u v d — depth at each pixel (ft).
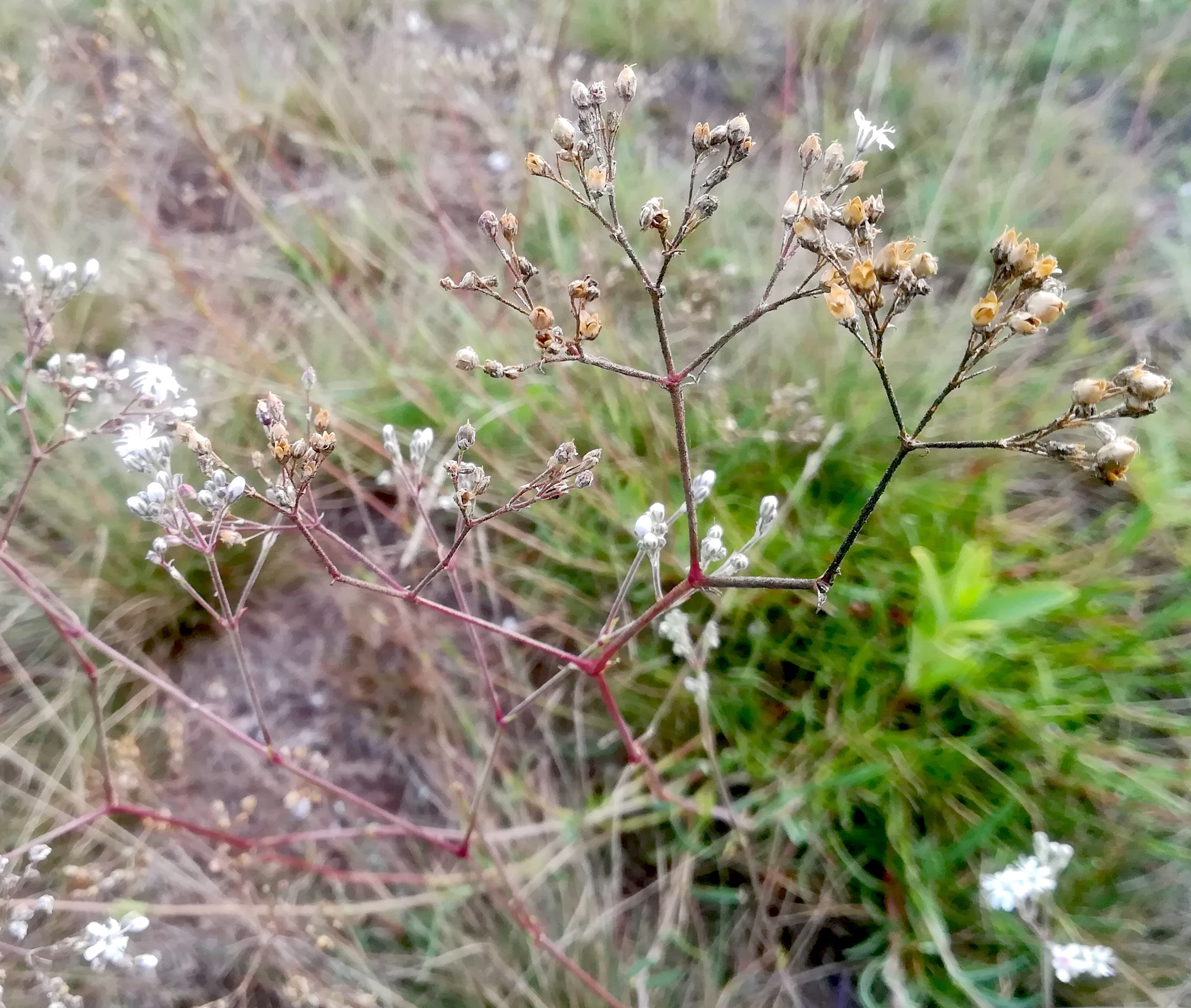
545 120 0.77
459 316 0.68
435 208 0.69
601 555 0.59
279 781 0.53
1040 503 0.60
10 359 0.63
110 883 0.44
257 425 0.63
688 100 0.97
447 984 0.48
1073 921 0.45
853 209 0.30
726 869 0.51
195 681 0.57
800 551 0.54
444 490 0.60
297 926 0.48
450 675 0.57
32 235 0.70
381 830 0.47
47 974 0.44
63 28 0.82
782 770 0.50
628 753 0.53
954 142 0.85
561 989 0.47
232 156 0.81
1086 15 0.97
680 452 0.34
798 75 0.98
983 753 0.50
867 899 0.47
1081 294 0.70
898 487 0.57
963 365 0.29
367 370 0.68
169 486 0.35
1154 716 0.49
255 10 0.93
